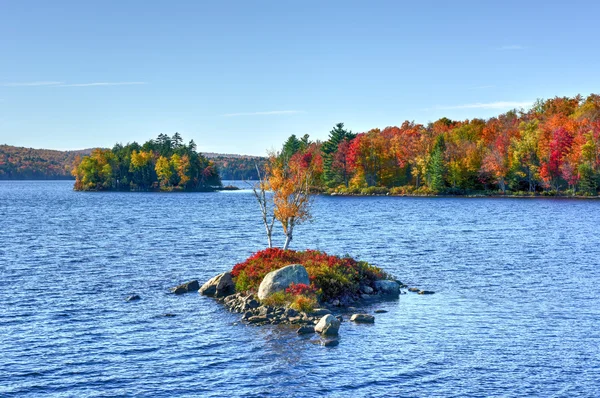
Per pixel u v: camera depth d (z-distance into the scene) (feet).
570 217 327.47
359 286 128.67
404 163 614.34
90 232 266.36
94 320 106.63
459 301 121.19
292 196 160.25
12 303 118.83
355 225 295.28
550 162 514.68
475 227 278.46
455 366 82.38
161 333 98.58
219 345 92.27
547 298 122.93
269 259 137.49
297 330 99.35
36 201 570.87
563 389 74.08
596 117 553.64
